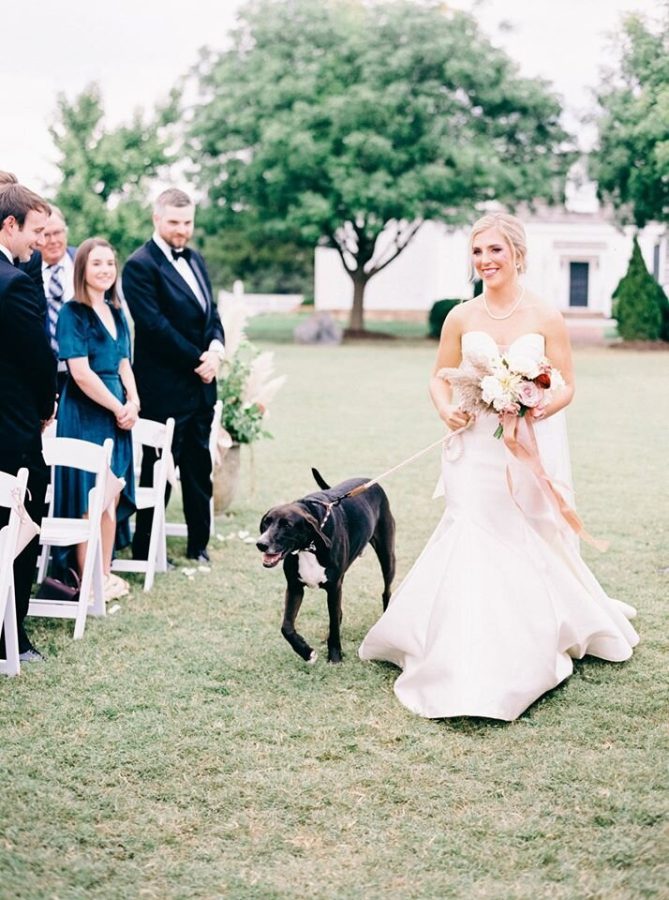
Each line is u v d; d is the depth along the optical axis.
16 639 4.69
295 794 3.63
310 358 23.14
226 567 6.68
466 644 4.34
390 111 27.22
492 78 27.62
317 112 27.64
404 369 20.56
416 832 3.38
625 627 5.08
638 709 4.33
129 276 6.46
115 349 5.98
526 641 4.37
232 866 3.18
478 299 4.88
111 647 5.12
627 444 11.52
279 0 28.89
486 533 4.57
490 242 4.67
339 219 28.67
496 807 3.53
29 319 4.58
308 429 12.69
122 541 6.87
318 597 6.01
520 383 4.48
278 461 10.48
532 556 4.65
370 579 6.38
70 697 4.46
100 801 3.56
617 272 36.72
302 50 28.14
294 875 3.13
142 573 6.54
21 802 3.54
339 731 4.14
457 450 4.75
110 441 5.37
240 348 8.25
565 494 5.07
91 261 5.77
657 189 26.50
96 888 3.06
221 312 8.12
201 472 6.75
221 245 46.56
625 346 26.17
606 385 17.61
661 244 34.19
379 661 4.91
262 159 28.22
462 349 4.85
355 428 12.80
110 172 29.44
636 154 26.59
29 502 4.76
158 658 4.96
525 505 4.73
